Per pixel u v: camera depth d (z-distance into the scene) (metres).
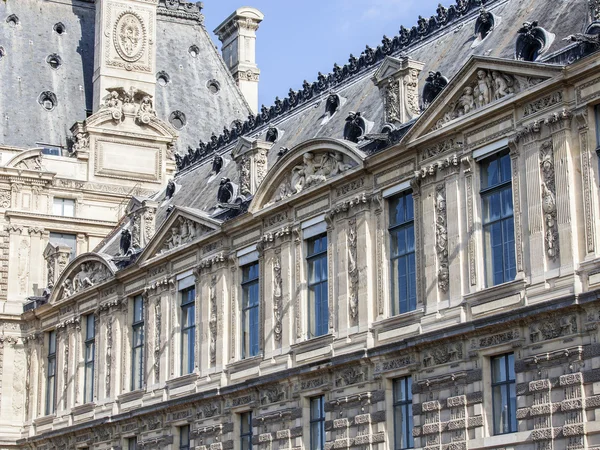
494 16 54.41
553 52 46.38
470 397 46.69
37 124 92.62
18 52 95.81
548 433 42.97
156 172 90.31
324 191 56.62
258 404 59.28
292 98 70.06
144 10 93.31
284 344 58.22
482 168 48.66
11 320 83.75
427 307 49.81
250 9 108.94
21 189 86.25
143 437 68.56
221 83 104.94
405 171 52.06
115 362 72.56
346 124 57.12
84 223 87.50
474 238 48.09
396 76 53.91
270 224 60.50
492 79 47.75
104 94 91.00
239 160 65.12
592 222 43.31
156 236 69.19
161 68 102.00
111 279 73.19
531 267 45.22
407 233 52.28
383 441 50.97
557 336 43.34
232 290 63.09
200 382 64.06
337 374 54.09
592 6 45.06
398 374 50.66
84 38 99.31
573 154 44.38
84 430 74.25
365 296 53.31
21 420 82.94
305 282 57.84
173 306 67.81
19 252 85.50
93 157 88.75
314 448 55.66
